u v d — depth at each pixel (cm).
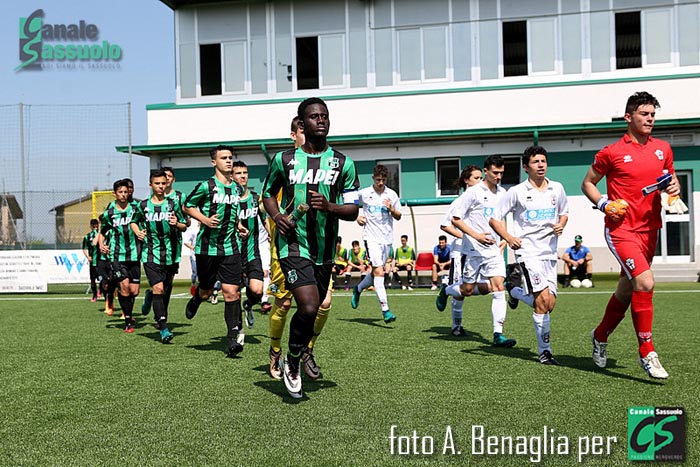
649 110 498
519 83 1909
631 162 503
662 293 1313
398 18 1962
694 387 473
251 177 1944
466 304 1160
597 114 1825
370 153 1889
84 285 1997
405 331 809
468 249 716
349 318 961
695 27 1850
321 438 363
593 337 556
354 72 1986
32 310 1180
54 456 339
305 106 458
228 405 441
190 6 2048
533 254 579
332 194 455
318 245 452
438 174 1883
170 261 778
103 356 654
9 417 418
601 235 1783
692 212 1759
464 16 1933
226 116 1989
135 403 451
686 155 1758
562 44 1895
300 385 452
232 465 322
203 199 654
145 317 1038
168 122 2012
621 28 1877
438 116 1895
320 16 1998
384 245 889
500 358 609
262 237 1027
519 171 1836
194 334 818
